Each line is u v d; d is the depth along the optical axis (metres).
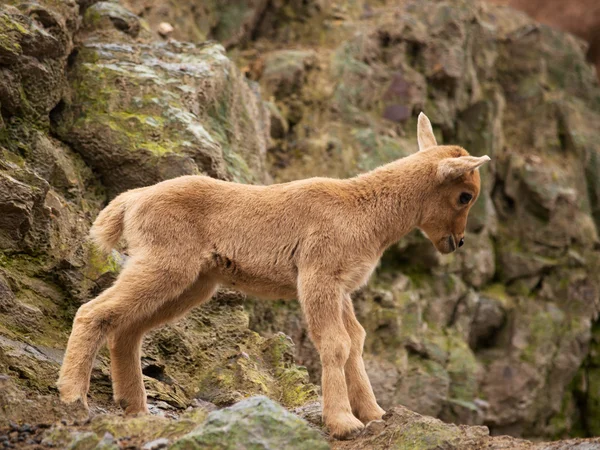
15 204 20.81
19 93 23.83
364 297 36.91
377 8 47.66
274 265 18.22
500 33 51.81
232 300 25.12
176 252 17.92
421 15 46.03
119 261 22.70
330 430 17.02
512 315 43.44
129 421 15.51
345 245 18.03
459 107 45.16
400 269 40.34
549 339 42.81
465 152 20.14
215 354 23.64
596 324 45.97
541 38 52.50
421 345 37.53
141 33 31.61
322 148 39.06
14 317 20.03
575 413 44.25
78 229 23.12
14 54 23.31
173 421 15.30
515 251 44.91
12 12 24.22
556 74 52.31
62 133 25.84
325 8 46.31
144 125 26.12
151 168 25.41
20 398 16.45
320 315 17.52
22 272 21.25
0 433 15.51
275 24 45.25
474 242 42.94
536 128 49.16
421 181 19.31
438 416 37.00
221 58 30.98
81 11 30.02
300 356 32.34
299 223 18.17
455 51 45.03
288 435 14.33
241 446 14.06
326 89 41.66
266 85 41.31
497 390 41.53
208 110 29.28
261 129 34.03
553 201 45.28
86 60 27.98
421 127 21.30
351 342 18.34
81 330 17.27
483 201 43.69
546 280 44.91
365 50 43.50
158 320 18.88
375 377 35.28
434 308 40.12
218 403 21.28
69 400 16.70
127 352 18.45
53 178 24.12
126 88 27.05
